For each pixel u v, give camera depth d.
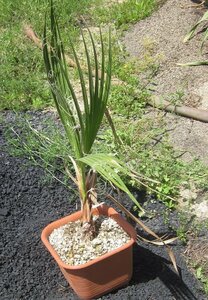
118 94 1.47
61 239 1.00
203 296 1.03
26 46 1.70
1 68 1.59
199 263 1.08
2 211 1.16
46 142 1.32
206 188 1.22
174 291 1.03
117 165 0.84
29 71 1.61
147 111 1.45
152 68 1.58
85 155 0.93
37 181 1.23
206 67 1.58
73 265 0.96
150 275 1.06
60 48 0.91
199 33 1.70
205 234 1.13
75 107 0.90
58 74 0.92
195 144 1.34
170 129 1.39
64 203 1.20
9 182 1.22
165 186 1.21
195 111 1.41
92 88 0.87
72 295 1.03
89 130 0.91
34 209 1.19
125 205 1.19
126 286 1.04
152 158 1.28
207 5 1.81
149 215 1.17
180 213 1.17
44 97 1.50
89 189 0.97
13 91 1.51
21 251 1.09
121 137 1.33
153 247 1.11
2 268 1.06
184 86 1.52
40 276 1.06
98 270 0.97
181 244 1.12
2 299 1.02
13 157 1.27
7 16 1.85
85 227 0.99
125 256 0.98
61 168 1.25
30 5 1.86
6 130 1.36
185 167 1.26
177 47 1.66
